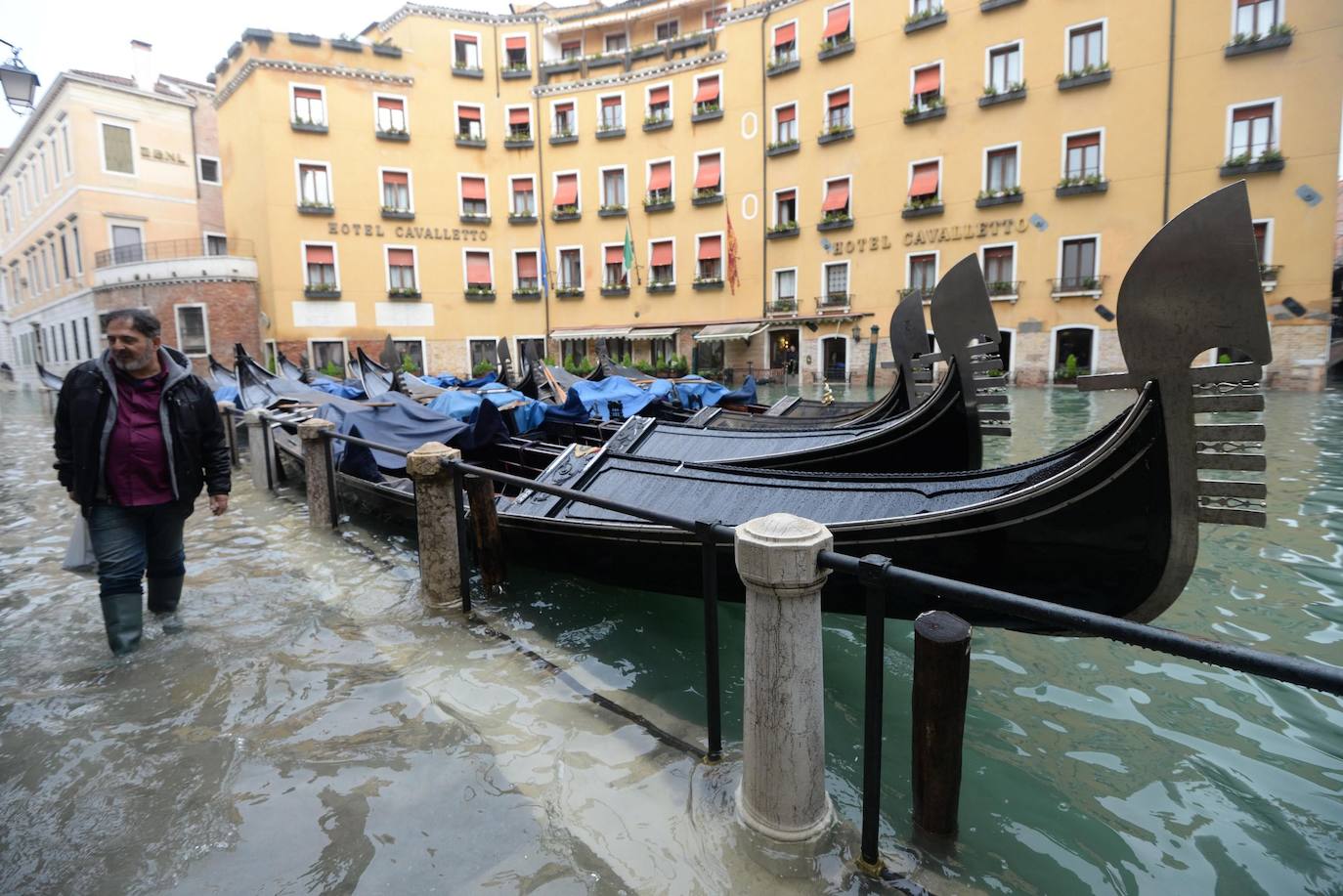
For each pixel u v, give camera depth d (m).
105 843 2.27
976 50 20.94
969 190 21.44
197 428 3.54
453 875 2.12
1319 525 6.09
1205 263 2.55
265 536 6.17
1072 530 3.17
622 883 2.06
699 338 25.62
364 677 3.40
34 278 35.25
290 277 26.25
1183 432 2.75
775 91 24.64
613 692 3.26
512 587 4.88
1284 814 2.60
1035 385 20.88
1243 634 4.10
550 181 28.41
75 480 3.38
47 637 3.88
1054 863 2.33
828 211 23.89
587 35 28.91
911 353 7.41
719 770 2.57
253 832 2.32
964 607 3.54
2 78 10.46
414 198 27.70
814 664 2.12
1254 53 17.69
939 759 2.13
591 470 5.43
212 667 3.50
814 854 2.13
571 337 27.98
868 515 3.83
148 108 29.69
